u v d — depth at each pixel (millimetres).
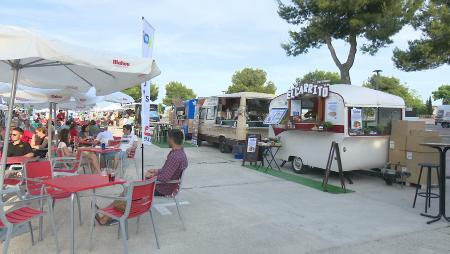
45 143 10242
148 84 7922
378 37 12961
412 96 64312
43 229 5230
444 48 13953
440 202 6203
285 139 10977
